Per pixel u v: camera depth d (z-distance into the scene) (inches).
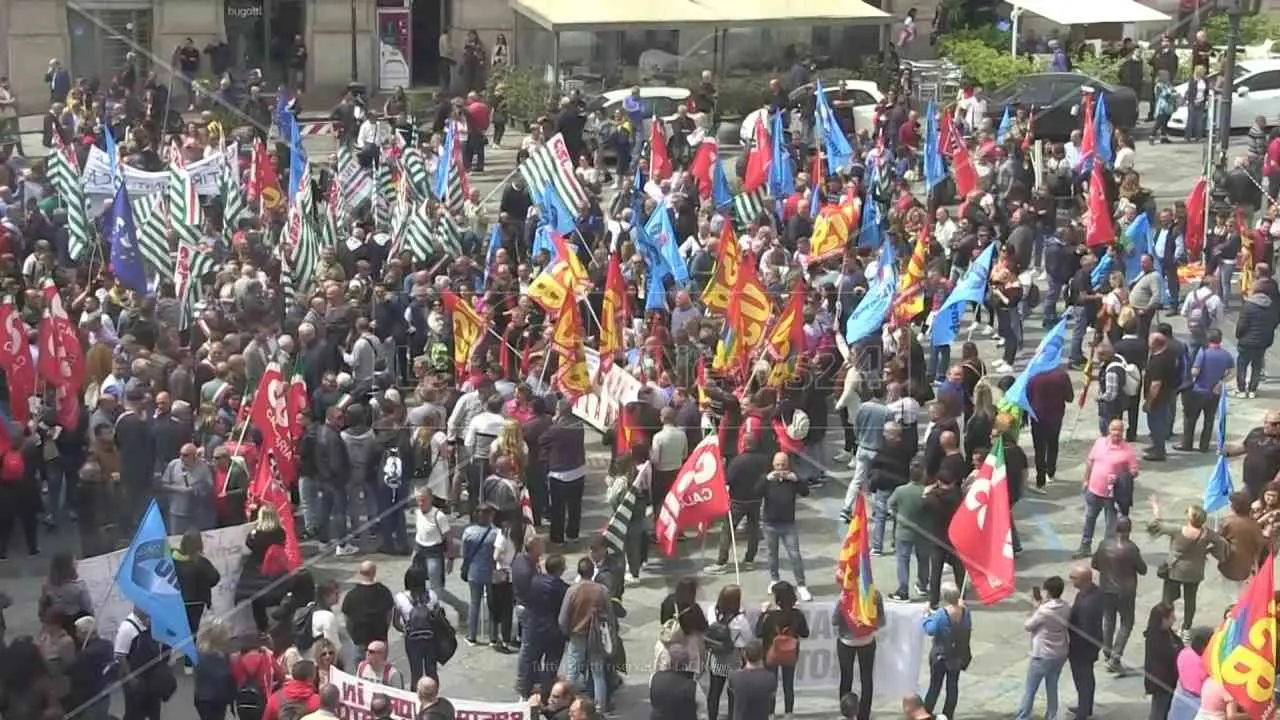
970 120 2012.8
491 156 2037.4
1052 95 2064.5
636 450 1045.2
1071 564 1069.8
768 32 2186.3
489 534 956.6
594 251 1412.4
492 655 964.6
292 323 1220.5
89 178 1517.0
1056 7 2210.9
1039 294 1509.6
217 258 1342.3
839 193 1644.9
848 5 2150.6
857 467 1098.1
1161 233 1502.2
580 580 896.3
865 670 880.3
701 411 1095.6
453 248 1434.5
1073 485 1189.1
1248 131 2146.9
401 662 949.8
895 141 1934.1
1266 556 863.7
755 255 1412.4
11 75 2222.0
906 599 1004.6
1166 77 2127.2
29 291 1231.5
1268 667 794.8
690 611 852.0
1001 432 1050.7
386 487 1059.3
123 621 851.4
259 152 1544.0
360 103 1952.5
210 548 922.7
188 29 2289.6
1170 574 945.5
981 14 2496.3
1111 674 947.3
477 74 2240.4
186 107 2178.9
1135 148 2105.1
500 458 989.2
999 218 1587.1
